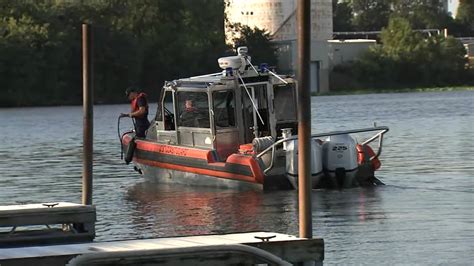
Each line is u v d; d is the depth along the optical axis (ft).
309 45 114.73
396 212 190.60
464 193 218.38
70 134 500.74
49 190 244.22
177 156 238.07
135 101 260.42
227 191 225.15
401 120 561.43
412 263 141.18
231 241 108.27
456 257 144.97
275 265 95.86
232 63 231.09
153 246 105.29
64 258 103.96
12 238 141.08
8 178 275.18
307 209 115.65
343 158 221.87
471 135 416.87
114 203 213.66
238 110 231.30
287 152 216.74
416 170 270.67
